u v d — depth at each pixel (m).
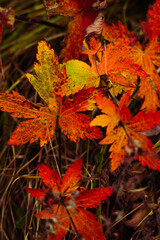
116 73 0.60
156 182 0.68
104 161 0.70
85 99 0.60
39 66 0.59
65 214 0.58
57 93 0.60
